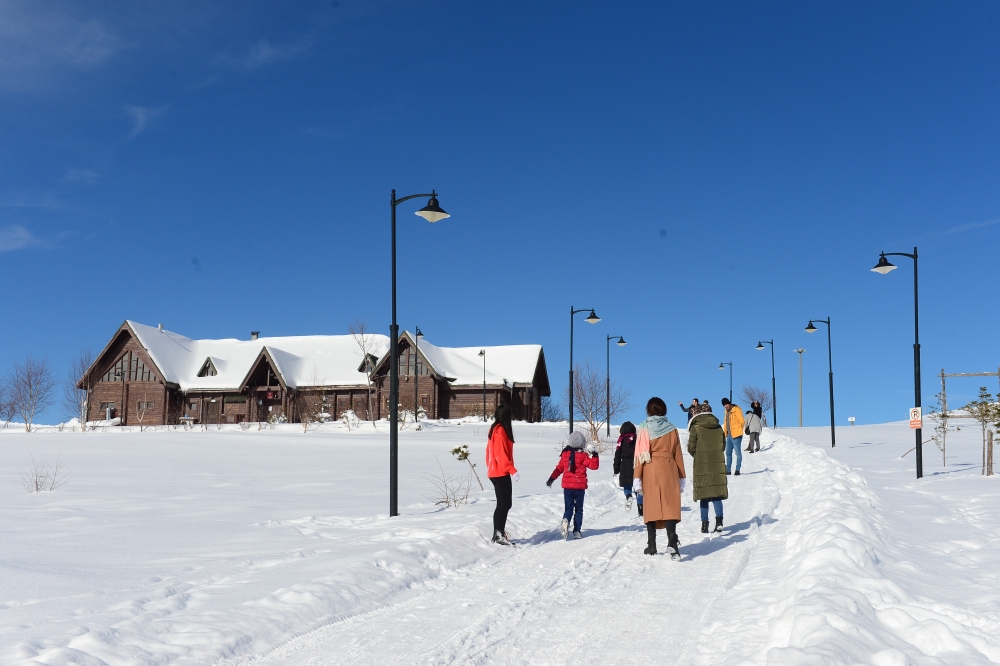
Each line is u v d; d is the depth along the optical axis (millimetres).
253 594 6746
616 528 11383
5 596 6652
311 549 9078
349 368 61188
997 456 23641
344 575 7258
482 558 8977
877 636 4781
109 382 61062
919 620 5141
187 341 66375
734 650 5086
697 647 5363
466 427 44781
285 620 6062
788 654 4352
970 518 10055
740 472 19562
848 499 10969
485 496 14938
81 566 8031
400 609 6664
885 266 17828
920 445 16797
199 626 5773
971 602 5586
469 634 5836
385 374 58656
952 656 4539
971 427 38688
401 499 14648
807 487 14172
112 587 7051
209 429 45594
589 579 7758
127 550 9062
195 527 10969
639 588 7289
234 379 60781
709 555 8789
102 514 12367
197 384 60594
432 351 60500
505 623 6152
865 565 6547
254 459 24969
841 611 5098
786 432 40625
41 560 8320
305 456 26000
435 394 57125
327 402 59438
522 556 9164
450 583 7703
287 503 14047
